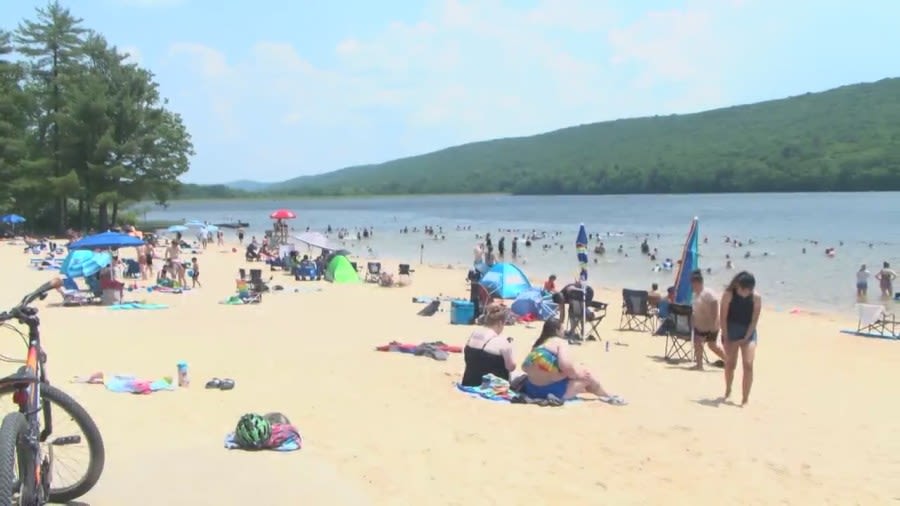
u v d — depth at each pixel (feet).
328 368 36.78
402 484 20.42
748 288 31.60
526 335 53.11
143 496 18.26
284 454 22.38
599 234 206.08
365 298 75.15
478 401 30.22
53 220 204.64
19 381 15.01
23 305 15.71
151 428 25.00
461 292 83.66
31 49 196.65
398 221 323.16
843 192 565.94
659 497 20.39
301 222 324.19
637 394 33.50
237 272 104.83
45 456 16.08
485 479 21.15
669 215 323.78
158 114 201.26
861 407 32.09
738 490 21.13
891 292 87.45
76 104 187.32
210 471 20.34
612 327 58.65
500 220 315.17
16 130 188.75
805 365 44.04
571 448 24.40
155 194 206.49
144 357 39.63
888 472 22.93
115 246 68.08
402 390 31.94
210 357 39.86
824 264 124.88
